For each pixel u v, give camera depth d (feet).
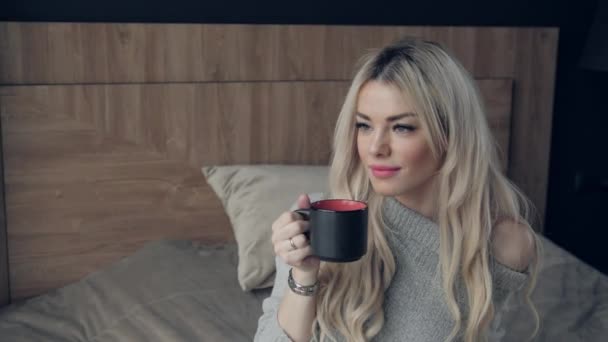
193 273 7.17
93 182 7.72
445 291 4.28
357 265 4.37
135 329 6.24
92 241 7.82
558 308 6.63
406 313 4.40
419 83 3.99
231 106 8.00
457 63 4.19
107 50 7.57
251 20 8.27
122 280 7.16
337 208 3.80
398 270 4.47
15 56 7.32
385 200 4.44
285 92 8.15
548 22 9.31
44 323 6.61
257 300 6.74
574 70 9.59
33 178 7.54
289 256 3.84
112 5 7.79
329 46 8.25
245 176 7.63
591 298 6.88
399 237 4.44
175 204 8.00
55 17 7.64
